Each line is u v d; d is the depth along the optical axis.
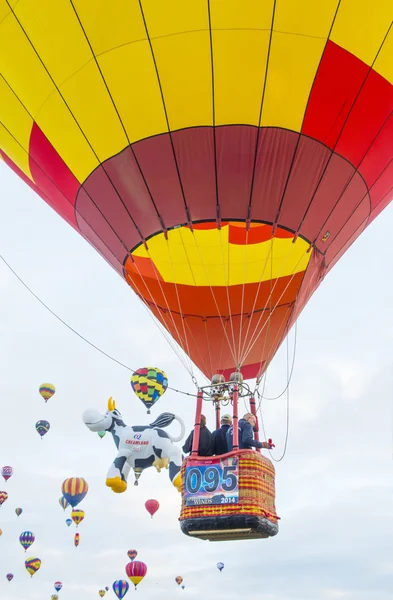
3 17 9.15
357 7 8.54
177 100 9.01
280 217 9.80
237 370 8.95
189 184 9.49
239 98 8.94
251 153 9.24
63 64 9.20
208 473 7.95
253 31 8.58
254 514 7.69
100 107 9.30
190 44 8.68
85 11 8.77
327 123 9.20
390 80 9.02
